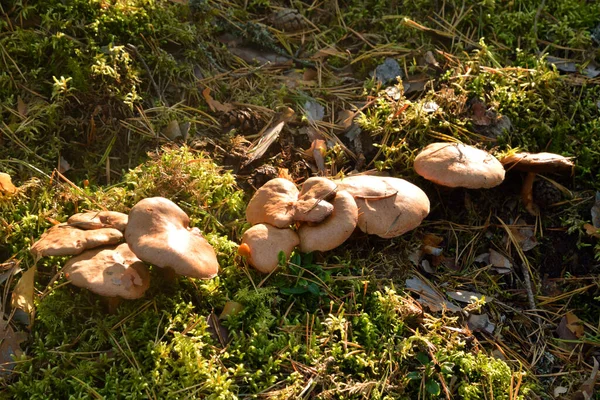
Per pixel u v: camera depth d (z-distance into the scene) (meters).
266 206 0.85
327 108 1.01
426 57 1.05
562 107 1.01
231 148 0.95
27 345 0.79
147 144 0.94
